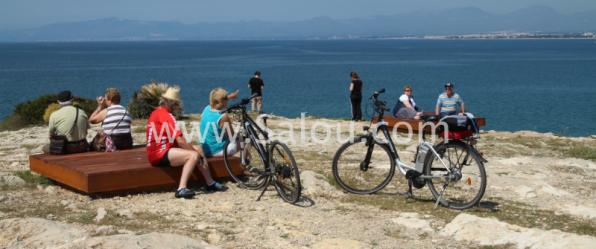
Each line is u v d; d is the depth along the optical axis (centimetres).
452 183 745
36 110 1994
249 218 672
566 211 727
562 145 1387
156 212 695
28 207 714
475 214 703
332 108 3950
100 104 975
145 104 2072
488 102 4297
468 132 730
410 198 781
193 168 776
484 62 12194
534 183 874
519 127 2938
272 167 762
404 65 11019
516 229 606
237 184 850
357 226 646
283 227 637
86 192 758
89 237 546
